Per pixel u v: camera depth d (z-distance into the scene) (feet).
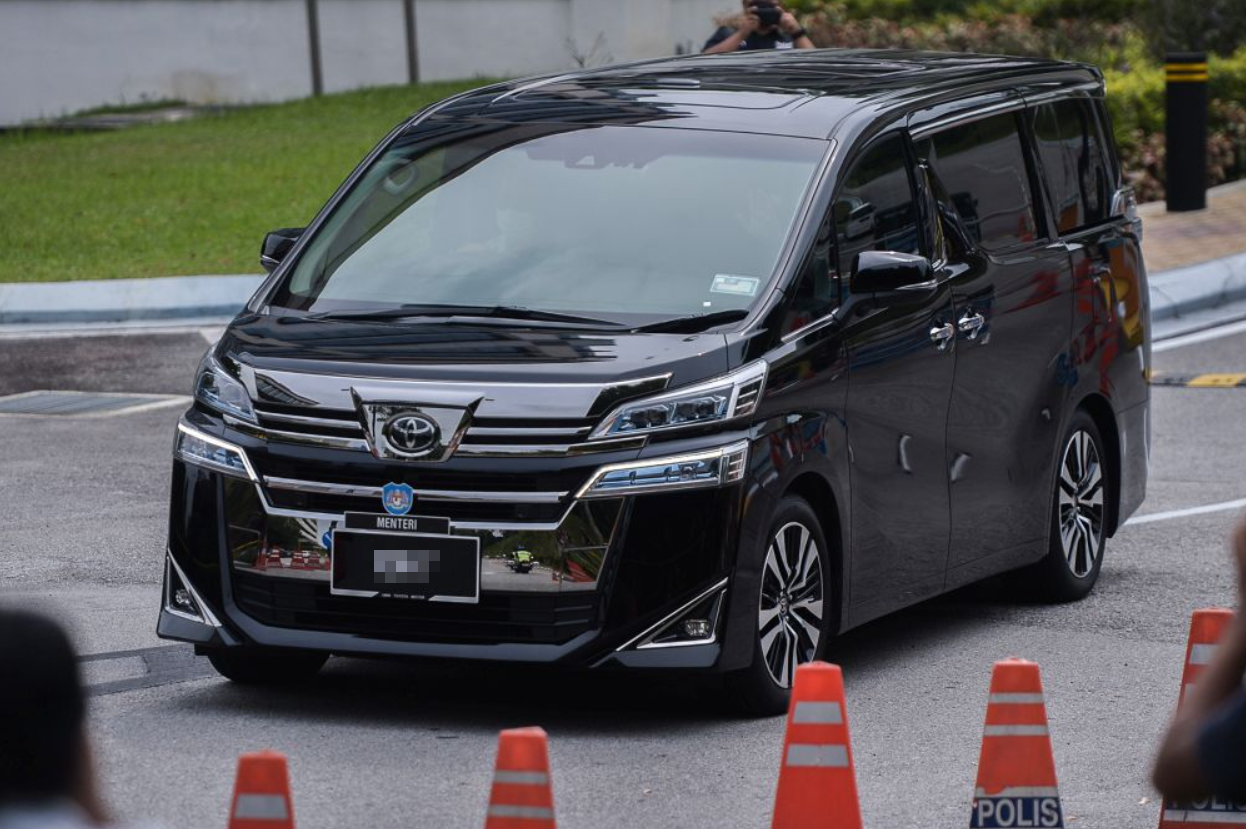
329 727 49.88
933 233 58.23
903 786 45.88
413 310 52.85
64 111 224.74
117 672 54.85
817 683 37.50
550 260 53.72
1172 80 157.07
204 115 216.13
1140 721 51.52
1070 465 65.46
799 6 226.99
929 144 59.21
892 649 59.47
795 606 51.44
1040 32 212.02
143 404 98.58
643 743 48.67
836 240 54.08
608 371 48.39
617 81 60.39
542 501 47.73
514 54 234.99
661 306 51.62
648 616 47.83
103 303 122.62
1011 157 63.62
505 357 49.21
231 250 138.51
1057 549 64.44
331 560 48.80
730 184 54.70
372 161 58.54
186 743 48.26
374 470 48.49
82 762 19.86
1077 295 65.46
